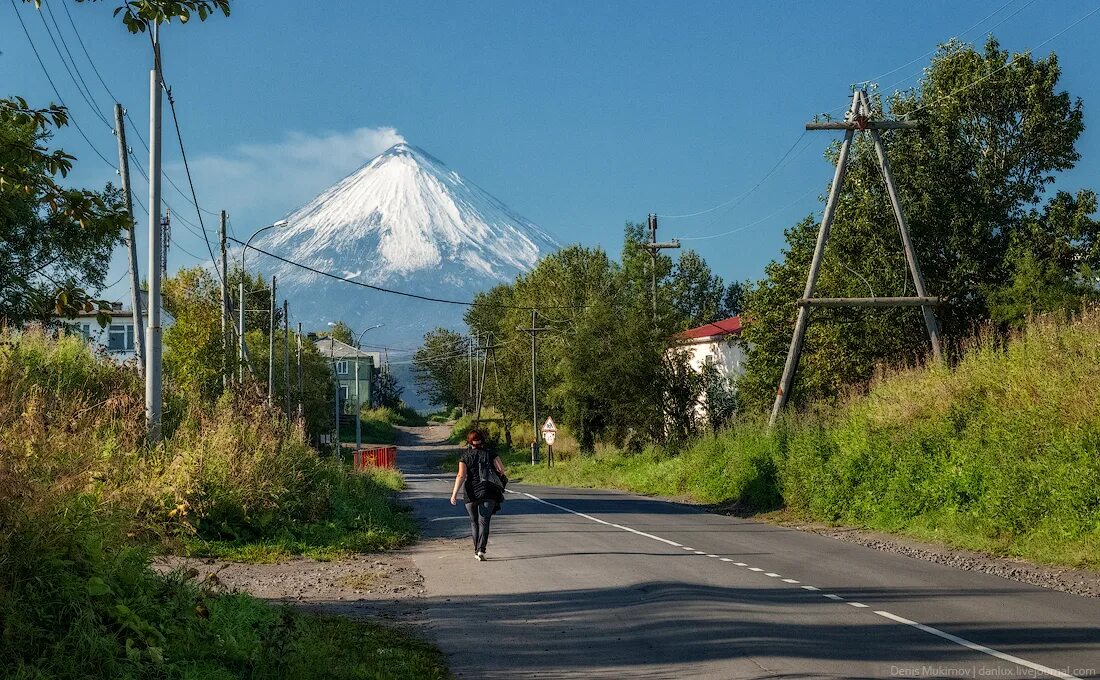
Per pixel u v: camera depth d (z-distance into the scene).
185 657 8.75
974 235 46.50
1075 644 10.93
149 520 13.12
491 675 9.80
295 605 13.97
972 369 28.42
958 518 22.84
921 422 27.08
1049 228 47.91
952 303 46.50
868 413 29.80
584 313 67.62
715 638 11.38
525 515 32.69
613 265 103.00
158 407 22.14
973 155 49.31
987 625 12.12
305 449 29.33
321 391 107.19
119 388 25.39
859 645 10.94
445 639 11.61
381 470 62.34
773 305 50.84
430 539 25.06
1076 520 19.03
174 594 9.93
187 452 21.66
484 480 19.70
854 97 38.66
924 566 18.27
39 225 48.38
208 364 41.47
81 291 11.39
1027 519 20.45
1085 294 39.78
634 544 22.55
